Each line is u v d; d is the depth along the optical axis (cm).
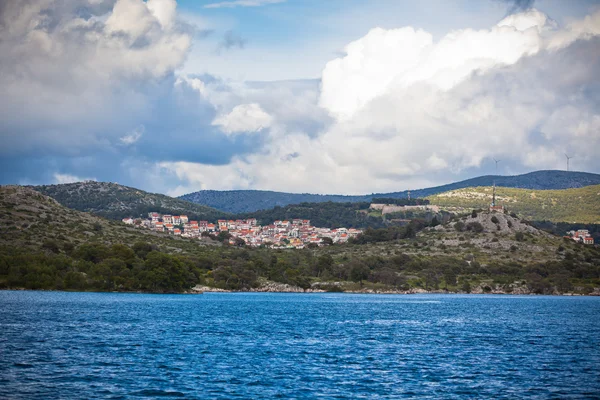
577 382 7369
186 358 8600
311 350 9712
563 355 9569
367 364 8431
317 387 6906
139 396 6331
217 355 8950
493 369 8181
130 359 8388
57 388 6556
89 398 6191
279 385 6969
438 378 7500
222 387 6812
